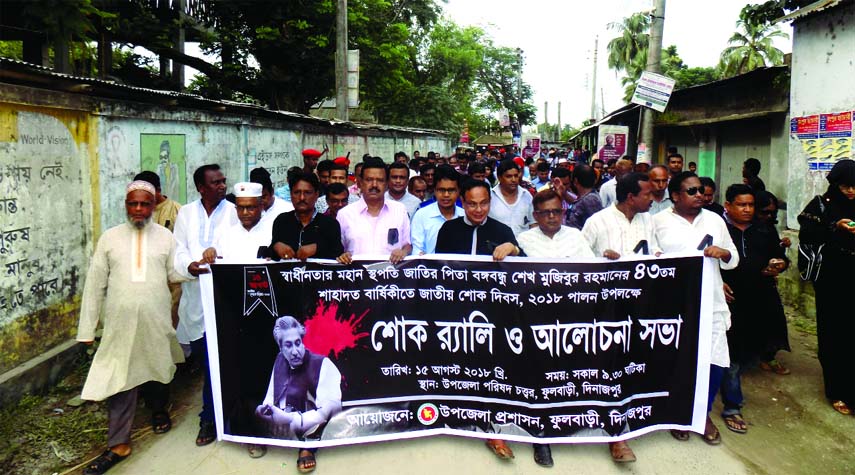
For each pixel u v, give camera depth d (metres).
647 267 3.74
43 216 4.79
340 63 14.12
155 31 14.03
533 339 3.70
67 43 8.43
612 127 12.80
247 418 3.76
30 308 4.65
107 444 3.93
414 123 28.11
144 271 3.74
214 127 7.90
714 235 4.00
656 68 10.47
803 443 4.01
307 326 3.79
